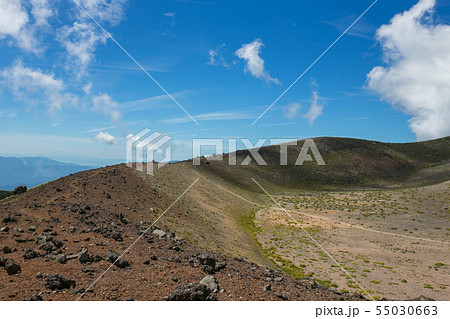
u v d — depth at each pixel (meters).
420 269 50.25
